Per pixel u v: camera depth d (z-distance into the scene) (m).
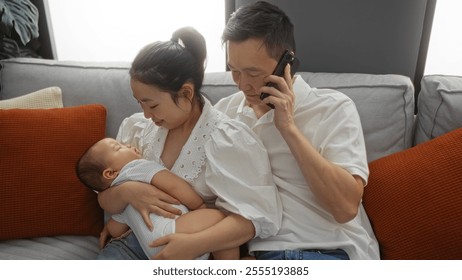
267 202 0.94
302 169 0.91
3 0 1.60
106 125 1.39
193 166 1.01
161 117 0.96
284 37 0.90
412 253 0.98
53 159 1.21
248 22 0.88
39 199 1.19
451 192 0.95
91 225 1.25
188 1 1.77
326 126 0.98
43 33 1.92
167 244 0.90
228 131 0.97
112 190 1.03
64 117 1.27
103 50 1.94
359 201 0.94
